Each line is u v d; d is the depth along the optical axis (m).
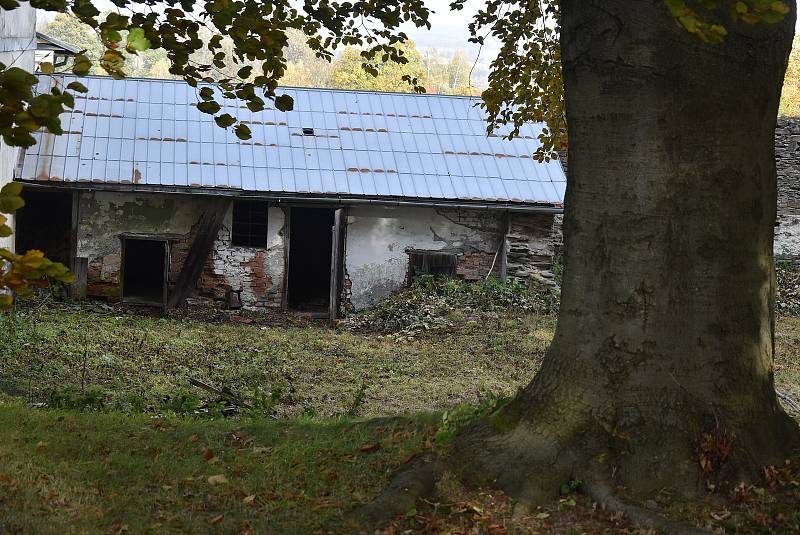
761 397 6.53
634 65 6.25
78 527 5.98
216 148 22.83
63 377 13.59
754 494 6.11
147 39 5.09
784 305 23.00
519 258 23.00
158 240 22.02
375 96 25.72
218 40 7.00
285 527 6.07
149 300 22.33
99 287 21.97
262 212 22.45
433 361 17.20
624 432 6.34
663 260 6.34
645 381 6.38
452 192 22.59
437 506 6.23
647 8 6.20
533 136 25.02
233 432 8.48
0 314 16.41
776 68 6.41
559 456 6.41
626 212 6.38
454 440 7.01
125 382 13.77
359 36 10.01
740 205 6.36
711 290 6.34
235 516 6.30
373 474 6.91
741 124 6.32
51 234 23.45
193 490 6.84
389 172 22.98
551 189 23.14
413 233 22.86
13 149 20.53
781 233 25.44
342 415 11.63
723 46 6.19
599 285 6.52
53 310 20.33
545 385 6.76
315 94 25.47
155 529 6.04
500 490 6.43
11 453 7.45
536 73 13.27
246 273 22.45
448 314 20.75
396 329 20.48
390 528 5.95
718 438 6.25
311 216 26.11
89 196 21.84
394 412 12.92
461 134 24.70
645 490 6.17
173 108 23.88
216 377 14.86
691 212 6.31
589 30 6.41
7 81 4.13
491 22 12.48
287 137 23.62
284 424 8.89
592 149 6.52
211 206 22.09
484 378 15.82
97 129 22.69
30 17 19.67
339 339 19.41
